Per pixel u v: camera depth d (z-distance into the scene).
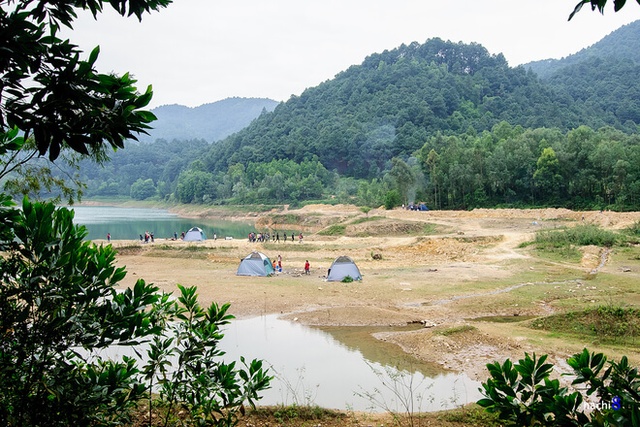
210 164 183.00
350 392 9.48
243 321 16.70
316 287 23.06
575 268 27.39
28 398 3.28
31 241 3.21
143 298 3.68
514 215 62.62
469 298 20.00
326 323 16.41
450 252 36.25
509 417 3.26
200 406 4.75
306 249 39.56
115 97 2.84
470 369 11.11
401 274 27.19
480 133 145.12
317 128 168.50
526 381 3.34
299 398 9.02
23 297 3.11
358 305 19.08
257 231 75.81
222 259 33.75
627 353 11.23
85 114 2.69
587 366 3.25
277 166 139.12
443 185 81.50
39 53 2.65
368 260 34.16
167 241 44.69
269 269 28.25
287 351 12.91
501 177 77.38
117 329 3.45
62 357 3.30
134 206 169.75
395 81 189.00
